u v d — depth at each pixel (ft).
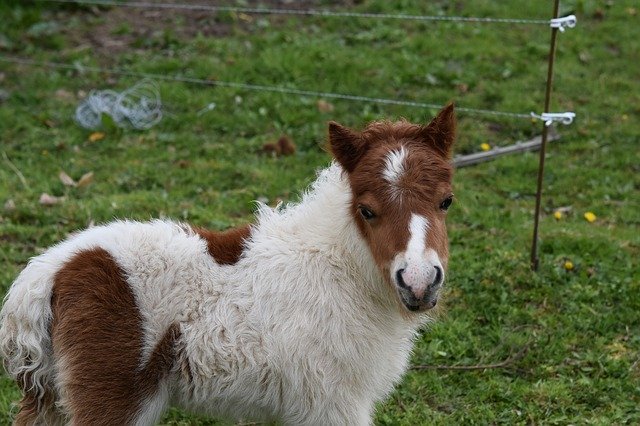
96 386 12.42
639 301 19.44
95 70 31.01
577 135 28.58
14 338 12.89
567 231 22.57
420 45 32.78
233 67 31.19
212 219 22.39
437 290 11.92
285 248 13.32
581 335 18.58
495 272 20.30
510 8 35.76
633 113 30.04
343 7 35.58
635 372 17.54
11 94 29.71
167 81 30.50
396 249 12.00
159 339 12.54
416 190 12.20
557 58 32.91
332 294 13.10
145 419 12.71
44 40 33.06
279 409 13.26
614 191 25.45
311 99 29.45
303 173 25.55
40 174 24.90
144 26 34.32
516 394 16.85
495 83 30.99
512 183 25.68
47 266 12.91
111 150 26.76
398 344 13.84
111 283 12.54
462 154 27.32
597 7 36.32
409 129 13.12
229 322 12.71
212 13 35.04
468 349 18.15
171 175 25.17
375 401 14.06
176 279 12.77
